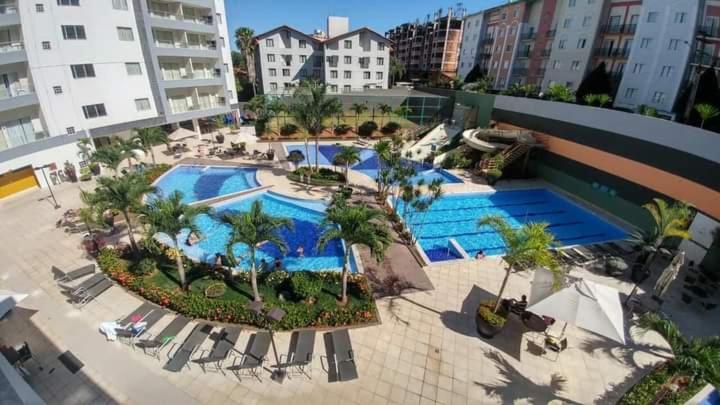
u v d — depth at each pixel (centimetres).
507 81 5053
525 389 987
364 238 1141
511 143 2948
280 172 2795
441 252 1809
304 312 1205
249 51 6394
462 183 2681
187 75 3731
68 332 1132
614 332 943
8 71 2414
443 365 1050
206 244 1816
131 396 920
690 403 941
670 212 1461
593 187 2356
